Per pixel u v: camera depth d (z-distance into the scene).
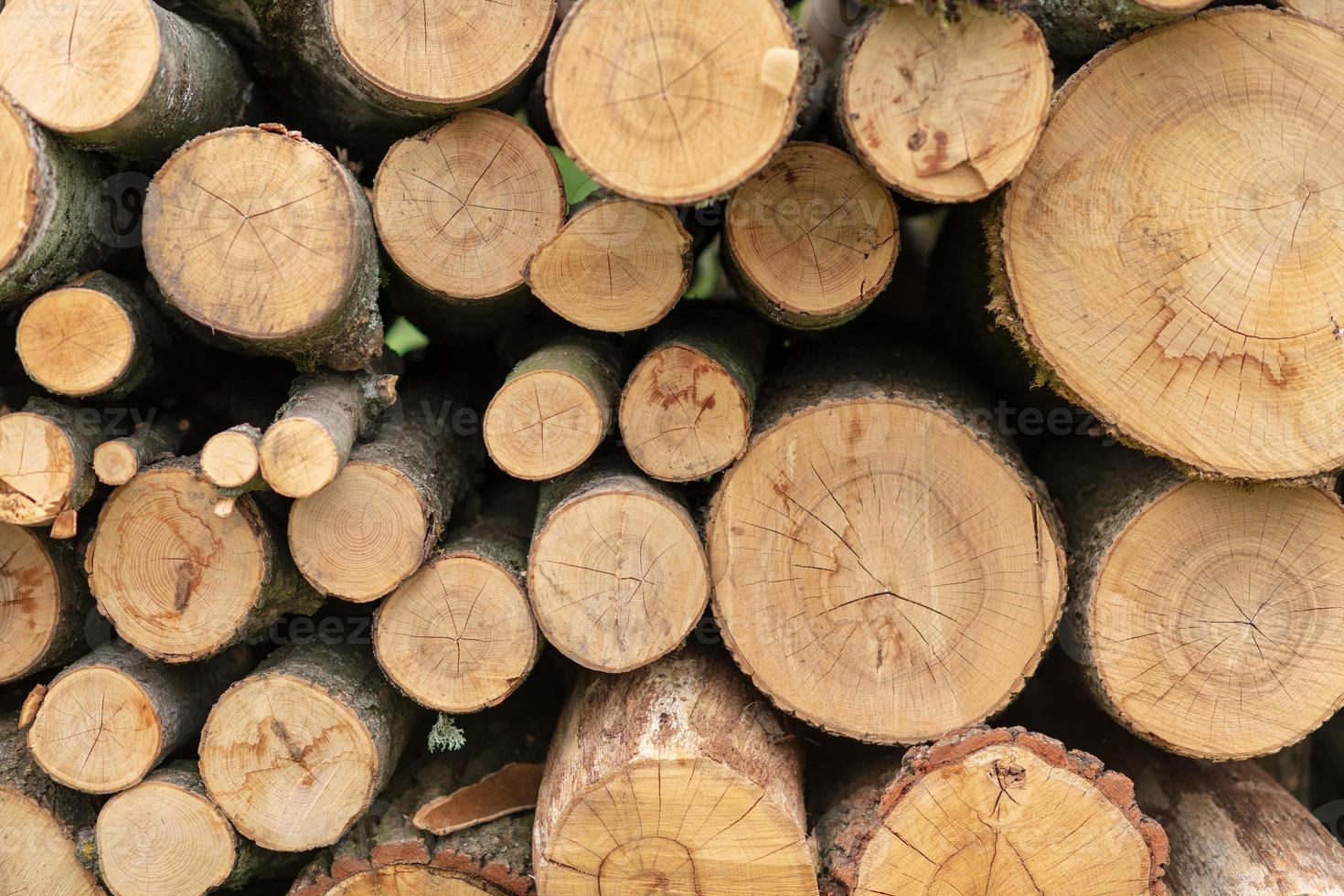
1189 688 2.16
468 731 2.72
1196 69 1.97
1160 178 1.99
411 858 2.29
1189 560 2.13
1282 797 2.50
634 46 1.74
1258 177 1.97
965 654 2.14
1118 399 2.05
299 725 2.24
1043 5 2.13
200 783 2.31
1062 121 2.00
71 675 2.22
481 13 2.00
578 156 1.76
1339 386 2.00
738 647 2.18
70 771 2.25
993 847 2.05
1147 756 2.57
